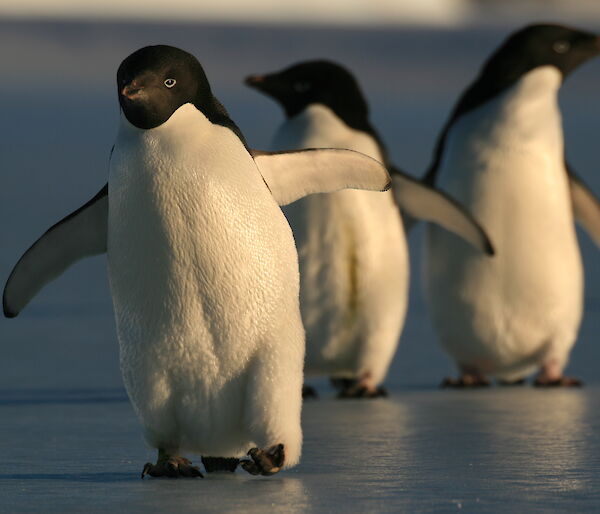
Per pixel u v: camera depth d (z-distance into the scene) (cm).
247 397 952
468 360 1723
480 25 14825
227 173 938
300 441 971
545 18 16112
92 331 2059
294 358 961
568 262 1681
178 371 954
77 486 920
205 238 931
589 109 7544
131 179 934
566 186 1691
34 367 1723
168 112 927
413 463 1012
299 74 1573
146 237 936
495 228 1672
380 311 1574
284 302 958
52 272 1040
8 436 1184
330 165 1048
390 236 1575
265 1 14875
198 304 941
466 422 1278
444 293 1714
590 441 1130
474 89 1720
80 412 1357
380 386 1614
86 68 10162
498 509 816
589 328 2170
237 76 9388
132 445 1129
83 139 5709
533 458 1032
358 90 1585
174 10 14475
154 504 844
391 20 15025
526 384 1741
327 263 1555
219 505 839
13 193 3869
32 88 8481
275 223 959
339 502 845
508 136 1669
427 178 1781
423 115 7019
